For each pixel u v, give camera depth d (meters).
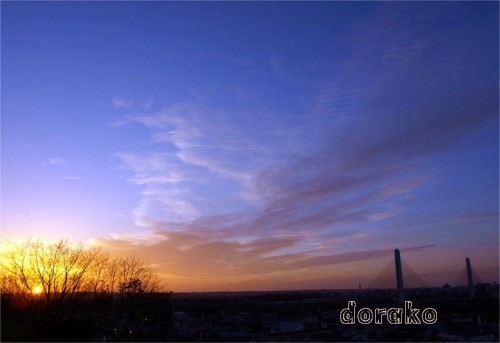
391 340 42.88
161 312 61.69
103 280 53.41
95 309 47.72
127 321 52.78
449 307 94.25
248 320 79.81
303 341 41.28
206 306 140.50
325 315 89.12
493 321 69.69
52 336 33.81
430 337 45.62
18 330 34.06
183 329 60.81
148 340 47.66
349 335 47.59
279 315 95.00
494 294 124.69
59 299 43.19
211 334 50.44
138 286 57.25
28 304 42.50
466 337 45.16
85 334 36.31
